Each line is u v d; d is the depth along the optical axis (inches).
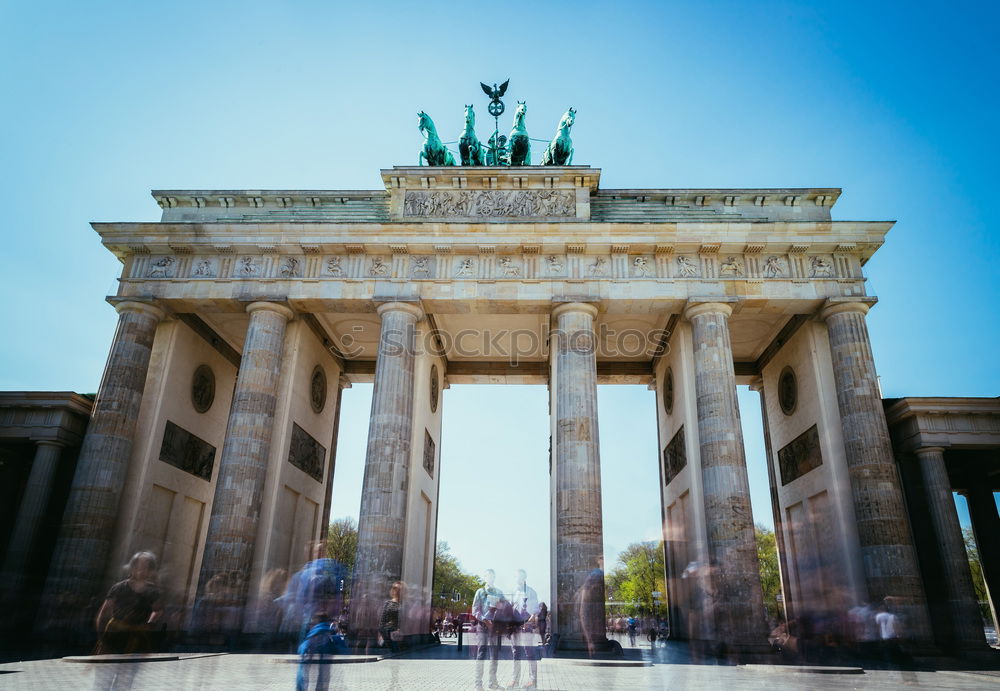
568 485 1674.5
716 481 1665.8
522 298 1871.3
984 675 1198.9
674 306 1897.1
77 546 1641.2
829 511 1800.0
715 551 1616.6
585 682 973.2
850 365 1770.4
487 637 882.8
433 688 874.8
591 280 1878.7
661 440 2285.9
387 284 1899.6
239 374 1822.1
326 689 550.0
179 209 2086.6
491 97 2420.0
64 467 1902.1
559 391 1782.7
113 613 553.9
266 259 1945.1
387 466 1701.5
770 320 2091.5
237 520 1654.8
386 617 1471.5
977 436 1788.9
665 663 1365.7
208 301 1907.0
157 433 1887.3
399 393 1781.5
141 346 1871.3
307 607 580.4
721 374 1761.8
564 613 1562.5
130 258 1963.6
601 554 1609.3
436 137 2199.8
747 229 1863.9
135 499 1787.6
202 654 1328.7
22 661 1182.9
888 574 1568.7
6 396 1889.8
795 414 2052.2
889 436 1766.7
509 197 1995.6
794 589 2055.9
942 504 1727.4
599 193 2039.9
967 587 1646.2
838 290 1854.1
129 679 543.5
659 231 1871.3
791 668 1195.3
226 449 1729.8
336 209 2063.2
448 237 1898.4
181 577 2007.9
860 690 911.7
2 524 2007.9
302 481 2034.9
